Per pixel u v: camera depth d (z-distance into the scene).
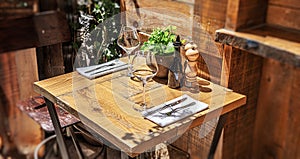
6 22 1.79
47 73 2.08
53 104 1.83
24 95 2.22
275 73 2.05
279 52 1.45
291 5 1.59
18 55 2.09
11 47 1.83
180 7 1.89
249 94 2.09
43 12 1.90
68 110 1.70
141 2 2.02
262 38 1.55
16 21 1.82
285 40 1.53
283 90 2.04
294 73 1.97
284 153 2.14
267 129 2.19
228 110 1.74
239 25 1.63
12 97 2.25
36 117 2.04
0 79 2.16
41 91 1.84
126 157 1.64
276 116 2.12
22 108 2.11
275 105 2.11
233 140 2.12
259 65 2.06
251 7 1.63
